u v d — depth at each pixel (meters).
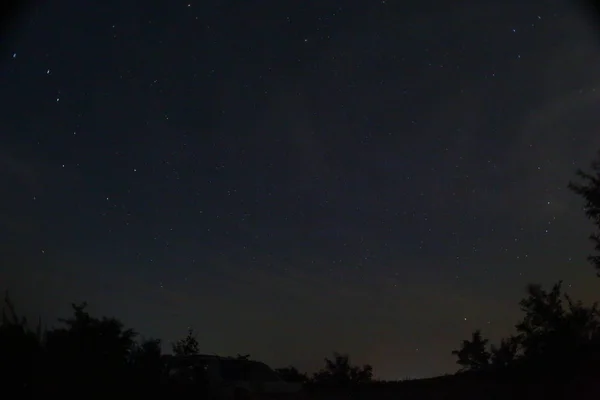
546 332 13.46
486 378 14.55
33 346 6.03
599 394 10.59
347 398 16.06
